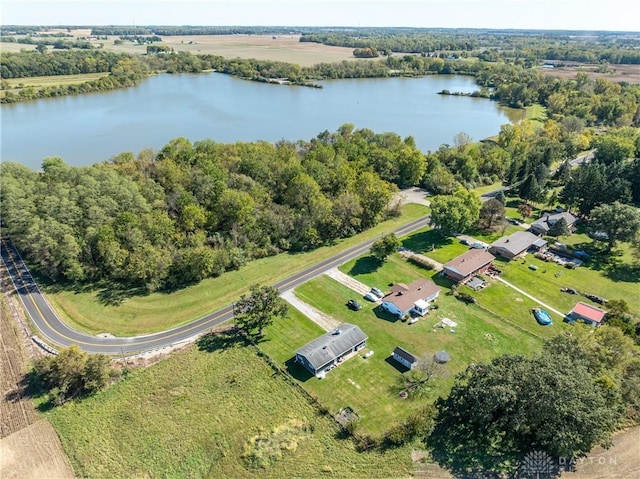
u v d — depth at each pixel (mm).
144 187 96438
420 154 133500
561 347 55812
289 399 56875
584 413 44875
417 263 89688
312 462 48719
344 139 151875
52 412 54344
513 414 48375
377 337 68125
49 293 78250
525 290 80625
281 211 98938
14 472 47156
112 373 59281
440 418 53375
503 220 103875
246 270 87000
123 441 50906
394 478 46656
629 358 57844
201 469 48125
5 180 86062
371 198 105875
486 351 65062
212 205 98188
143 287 80500
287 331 69562
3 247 93062
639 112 190375
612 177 117375
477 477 46594
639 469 46906
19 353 64125
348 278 84438
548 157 133125
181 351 64812
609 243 92312
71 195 85625
